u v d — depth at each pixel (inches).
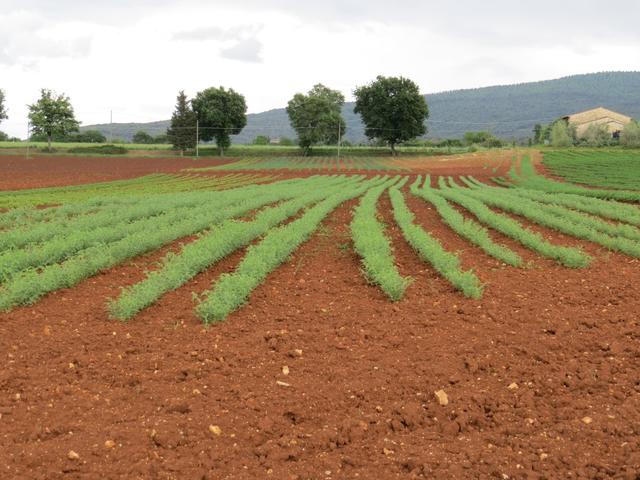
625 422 227.5
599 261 546.3
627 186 1507.1
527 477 188.7
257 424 224.5
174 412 233.1
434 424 229.8
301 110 4680.1
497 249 556.1
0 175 1923.0
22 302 377.1
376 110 4360.2
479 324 349.7
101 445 204.8
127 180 1823.3
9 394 248.4
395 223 816.9
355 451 206.8
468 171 2615.7
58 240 544.1
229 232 569.9
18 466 190.9
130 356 291.0
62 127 3873.0
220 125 4485.7
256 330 333.4
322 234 683.4
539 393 258.2
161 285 393.1
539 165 2775.6
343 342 316.5
